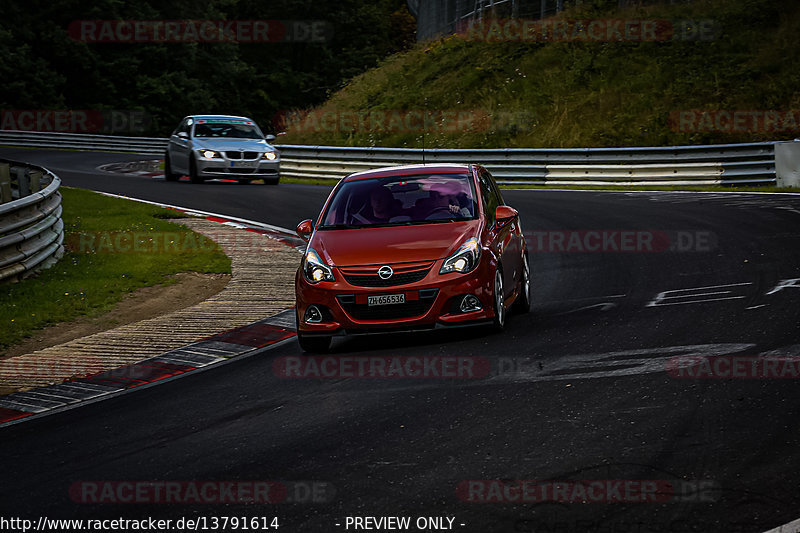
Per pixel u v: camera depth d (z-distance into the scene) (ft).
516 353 95.76
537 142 361.30
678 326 102.12
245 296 144.46
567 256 168.55
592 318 111.86
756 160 278.26
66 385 99.50
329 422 75.72
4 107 611.47
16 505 61.26
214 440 73.46
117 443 75.25
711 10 411.34
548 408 73.92
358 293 102.68
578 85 389.19
